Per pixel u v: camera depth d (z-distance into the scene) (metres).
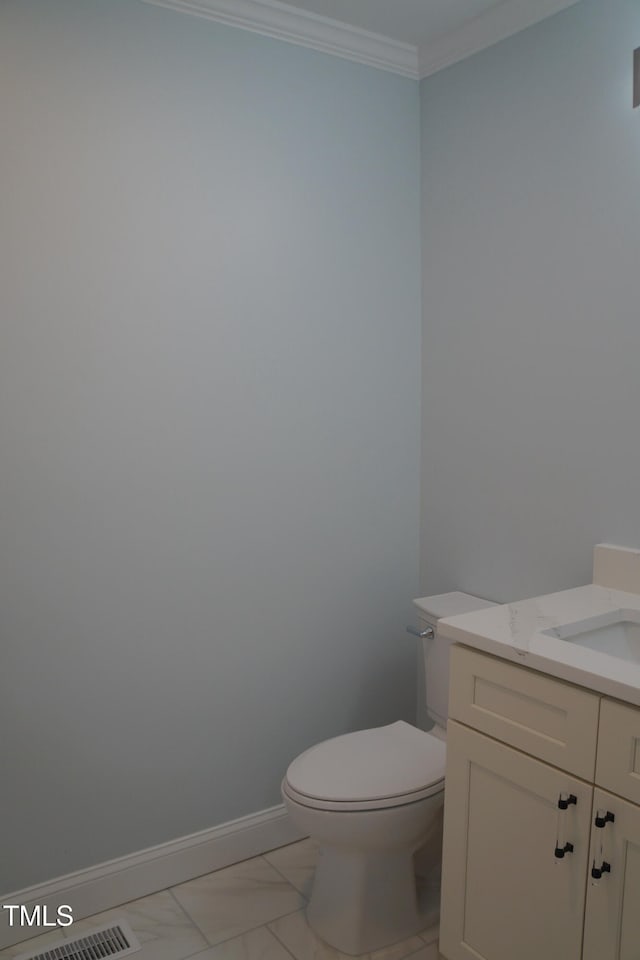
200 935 2.02
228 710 2.29
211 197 2.12
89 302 1.97
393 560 2.58
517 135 2.17
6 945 1.97
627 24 1.87
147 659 2.14
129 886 2.15
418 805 1.86
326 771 1.95
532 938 1.57
